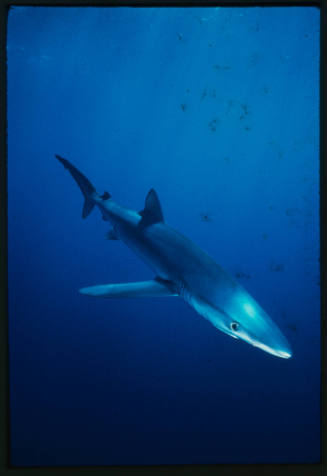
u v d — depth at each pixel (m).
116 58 9.77
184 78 10.12
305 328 4.99
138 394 6.96
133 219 3.24
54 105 12.90
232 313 2.20
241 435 5.93
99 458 5.61
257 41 7.95
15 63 10.35
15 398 5.73
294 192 9.23
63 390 7.15
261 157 11.21
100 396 7.04
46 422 6.48
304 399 5.15
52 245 12.59
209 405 6.64
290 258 8.41
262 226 10.70
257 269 10.01
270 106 9.95
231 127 10.96
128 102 12.55
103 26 7.80
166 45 8.84
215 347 7.39
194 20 7.59
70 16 7.29
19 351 7.52
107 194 3.71
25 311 9.98
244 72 9.14
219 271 2.53
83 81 11.59
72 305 8.59
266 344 1.99
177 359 7.30
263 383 6.64
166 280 2.95
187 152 13.05
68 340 7.93
